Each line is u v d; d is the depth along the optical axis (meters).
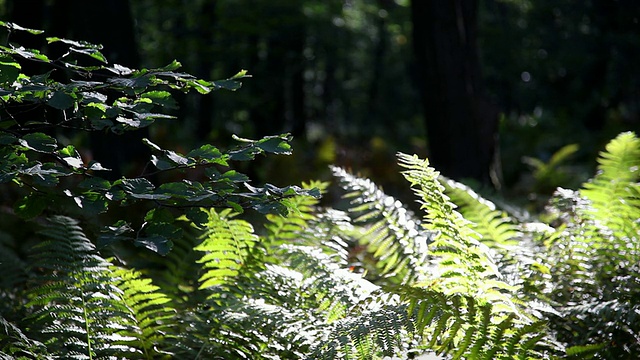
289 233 4.43
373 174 12.16
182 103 19.19
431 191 3.52
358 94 34.22
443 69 9.61
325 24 20.41
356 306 3.55
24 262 5.11
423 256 4.12
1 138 2.76
